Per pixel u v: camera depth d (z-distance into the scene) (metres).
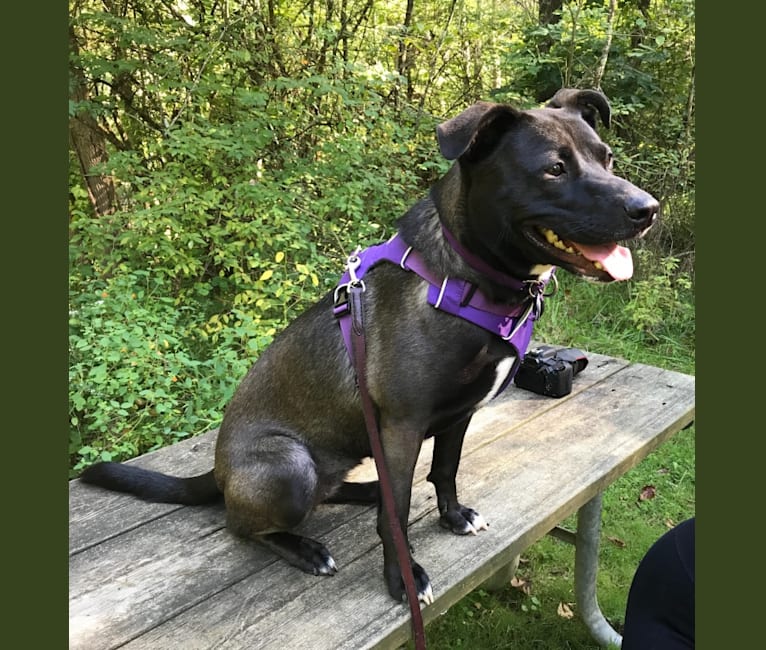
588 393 3.12
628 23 7.07
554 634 2.98
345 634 1.73
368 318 1.99
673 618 1.77
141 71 5.82
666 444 4.41
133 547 2.07
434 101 8.53
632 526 3.64
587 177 1.75
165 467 2.59
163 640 1.70
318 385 2.11
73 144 5.90
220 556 2.05
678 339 5.75
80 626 1.73
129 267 4.71
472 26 8.11
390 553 1.88
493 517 2.22
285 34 6.48
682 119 6.94
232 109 5.84
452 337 1.85
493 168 1.80
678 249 6.61
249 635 1.72
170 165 5.09
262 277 4.35
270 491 2.02
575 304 6.10
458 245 1.87
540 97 7.21
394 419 1.91
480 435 2.73
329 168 5.74
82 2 5.83
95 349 3.59
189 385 3.78
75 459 3.65
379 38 7.55
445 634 2.96
